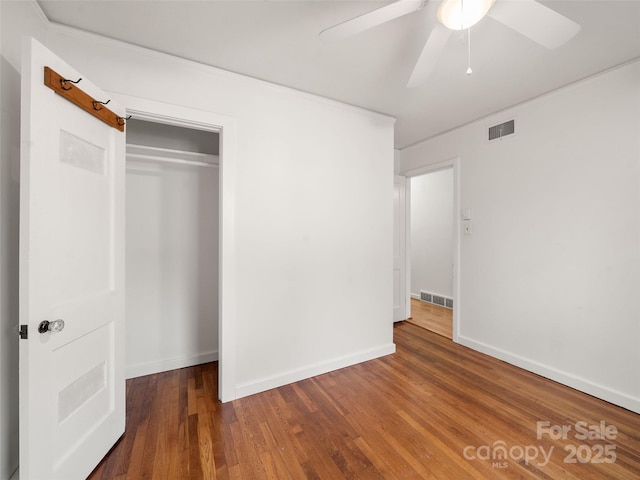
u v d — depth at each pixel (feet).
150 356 8.03
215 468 4.73
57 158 3.93
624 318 6.47
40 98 3.66
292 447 5.20
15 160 4.31
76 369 4.30
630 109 6.34
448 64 6.43
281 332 7.43
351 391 7.11
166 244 8.19
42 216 3.70
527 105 8.21
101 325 4.81
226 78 6.65
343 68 6.62
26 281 3.53
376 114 9.02
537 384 7.45
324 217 8.09
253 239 7.00
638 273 6.27
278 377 7.33
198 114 6.34
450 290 15.34
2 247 4.03
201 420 5.94
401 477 4.58
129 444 5.23
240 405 6.49
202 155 8.17
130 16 5.01
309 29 5.35
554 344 7.68
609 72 6.63
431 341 10.59
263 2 4.69
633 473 4.65
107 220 5.02
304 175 7.74
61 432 4.02
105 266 4.97
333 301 8.30
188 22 5.16
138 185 7.86
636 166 6.28
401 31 5.35
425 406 6.47
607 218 6.71
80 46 5.38
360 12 4.94
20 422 3.52
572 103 7.27
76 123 4.27
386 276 9.38
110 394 5.10
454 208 10.39
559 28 3.86
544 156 7.84
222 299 6.58
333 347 8.32
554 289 7.67
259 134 7.06
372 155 9.00
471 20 3.98
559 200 7.55
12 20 4.18
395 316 12.84
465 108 8.75
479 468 4.75
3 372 4.03
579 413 6.23
